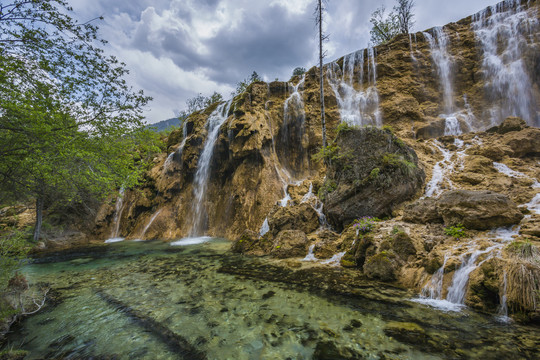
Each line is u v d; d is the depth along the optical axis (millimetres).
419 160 11992
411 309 5113
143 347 4367
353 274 7441
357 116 18359
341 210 10453
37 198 14672
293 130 19344
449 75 18438
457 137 14008
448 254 6012
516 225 6434
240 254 11211
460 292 5258
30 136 6383
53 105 6352
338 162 11094
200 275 8320
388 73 19719
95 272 9562
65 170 9367
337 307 5383
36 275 9391
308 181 15977
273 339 4371
